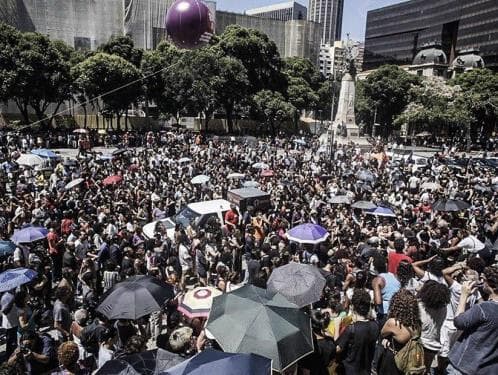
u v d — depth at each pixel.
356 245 12.85
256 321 5.46
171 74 59.28
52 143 45.12
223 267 10.66
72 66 57.88
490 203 18.70
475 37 109.06
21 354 6.24
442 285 5.95
